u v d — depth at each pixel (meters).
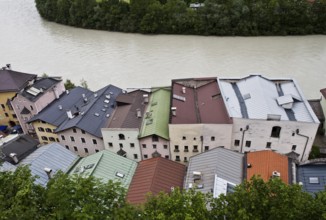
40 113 63.25
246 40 117.75
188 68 95.62
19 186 26.81
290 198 25.05
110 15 136.12
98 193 26.55
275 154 45.28
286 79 59.56
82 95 69.56
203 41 119.31
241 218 24.38
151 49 113.56
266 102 52.16
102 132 53.47
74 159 50.31
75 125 55.12
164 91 64.88
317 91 79.56
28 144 52.16
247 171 43.41
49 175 44.78
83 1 139.50
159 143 53.88
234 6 121.25
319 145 58.53
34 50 118.81
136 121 56.06
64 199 25.52
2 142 54.25
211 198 29.81
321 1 116.50
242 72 90.88
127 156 56.56
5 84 69.75
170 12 128.88
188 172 45.44
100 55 110.38
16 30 144.25
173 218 24.09
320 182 40.97
